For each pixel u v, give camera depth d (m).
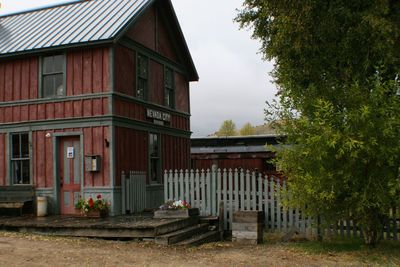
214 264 9.16
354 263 9.27
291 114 10.83
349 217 10.52
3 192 15.78
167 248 10.95
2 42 16.78
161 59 18.95
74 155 15.42
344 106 10.39
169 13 19.05
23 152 16.14
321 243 11.69
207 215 14.27
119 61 15.57
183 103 21.11
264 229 13.33
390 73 12.67
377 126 9.58
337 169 9.80
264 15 13.97
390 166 9.63
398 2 12.59
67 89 15.53
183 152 20.62
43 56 16.02
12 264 8.66
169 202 13.98
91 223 12.62
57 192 15.45
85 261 9.12
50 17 18.14
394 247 10.77
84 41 14.90
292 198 10.80
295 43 12.84
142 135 16.91
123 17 16.09
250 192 13.74
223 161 23.45
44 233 12.64
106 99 14.98
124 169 15.45
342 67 12.80
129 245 11.16
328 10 12.33
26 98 16.14
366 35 12.16
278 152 10.64
